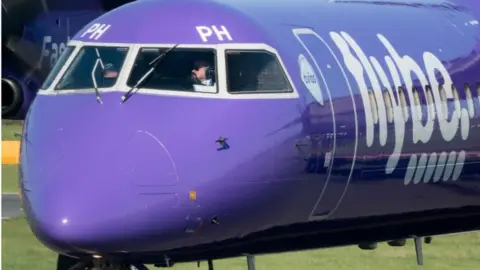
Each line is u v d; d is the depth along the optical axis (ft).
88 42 135.33
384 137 147.43
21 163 127.75
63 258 147.74
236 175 125.39
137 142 120.88
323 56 141.79
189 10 136.26
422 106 154.51
